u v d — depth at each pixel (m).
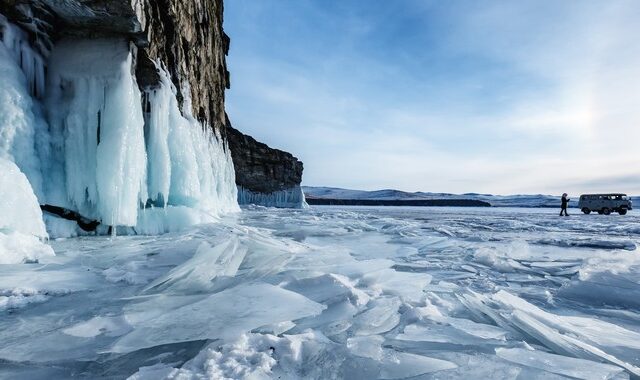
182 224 7.77
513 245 6.44
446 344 2.20
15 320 2.46
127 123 6.72
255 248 4.79
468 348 2.15
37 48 6.53
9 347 2.04
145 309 2.65
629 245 7.08
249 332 2.19
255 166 37.94
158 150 7.91
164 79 8.23
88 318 2.51
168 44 9.43
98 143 6.78
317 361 1.91
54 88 6.71
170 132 8.58
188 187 8.77
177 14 9.92
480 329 2.41
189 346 2.09
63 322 2.43
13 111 5.67
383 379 1.74
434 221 15.35
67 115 6.60
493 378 1.76
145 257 4.54
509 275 4.36
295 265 4.09
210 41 15.82
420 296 3.12
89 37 6.95
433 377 1.76
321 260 4.41
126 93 6.82
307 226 10.28
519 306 2.85
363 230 9.69
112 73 6.79
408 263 4.97
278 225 10.59
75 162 6.55
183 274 3.52
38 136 6.19
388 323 2.49
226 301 2.66
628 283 3.39
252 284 3.14
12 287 3.07
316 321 2.50
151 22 8.01
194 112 12.45
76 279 3.49
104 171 6.46
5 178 4.23
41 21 6.35
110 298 2.99
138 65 7.73
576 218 19.67
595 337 2.37
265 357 1.88
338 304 2.81
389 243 7.05
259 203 38.62
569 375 1.80
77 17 6.48
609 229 11.18
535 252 6.14
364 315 2.59
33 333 2.24
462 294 3.24
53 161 6.46
